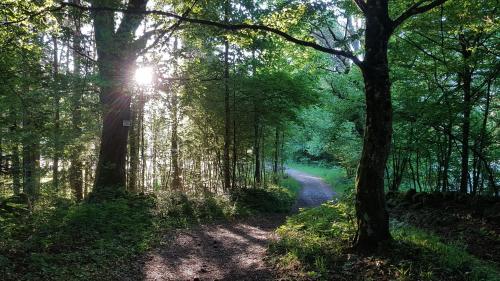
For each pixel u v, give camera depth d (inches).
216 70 628.4
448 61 455.5
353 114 794.2
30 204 392.5
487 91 442.3
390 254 251.4
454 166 538.6
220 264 316.2
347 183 956.6
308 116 1110.4
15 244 286.5
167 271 296.2
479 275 218.5
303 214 410.3
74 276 254.8
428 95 470.9
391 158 619.5
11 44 366.3
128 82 473.1
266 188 812.0
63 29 446.9
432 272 221.6
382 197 269.3
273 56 698.2
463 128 454.3
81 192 666.8
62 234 329.1
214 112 723.4
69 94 446.0
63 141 452.1
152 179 828.0
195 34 530.9
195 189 767.7
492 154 481.7
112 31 498.3
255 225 539.2
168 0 542.3
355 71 806.5
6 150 397.1
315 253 279.7
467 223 342.0
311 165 1866.4
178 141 797.2
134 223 430.9
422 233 307.3
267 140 987.9
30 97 374.0
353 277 233.0
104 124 571.8
